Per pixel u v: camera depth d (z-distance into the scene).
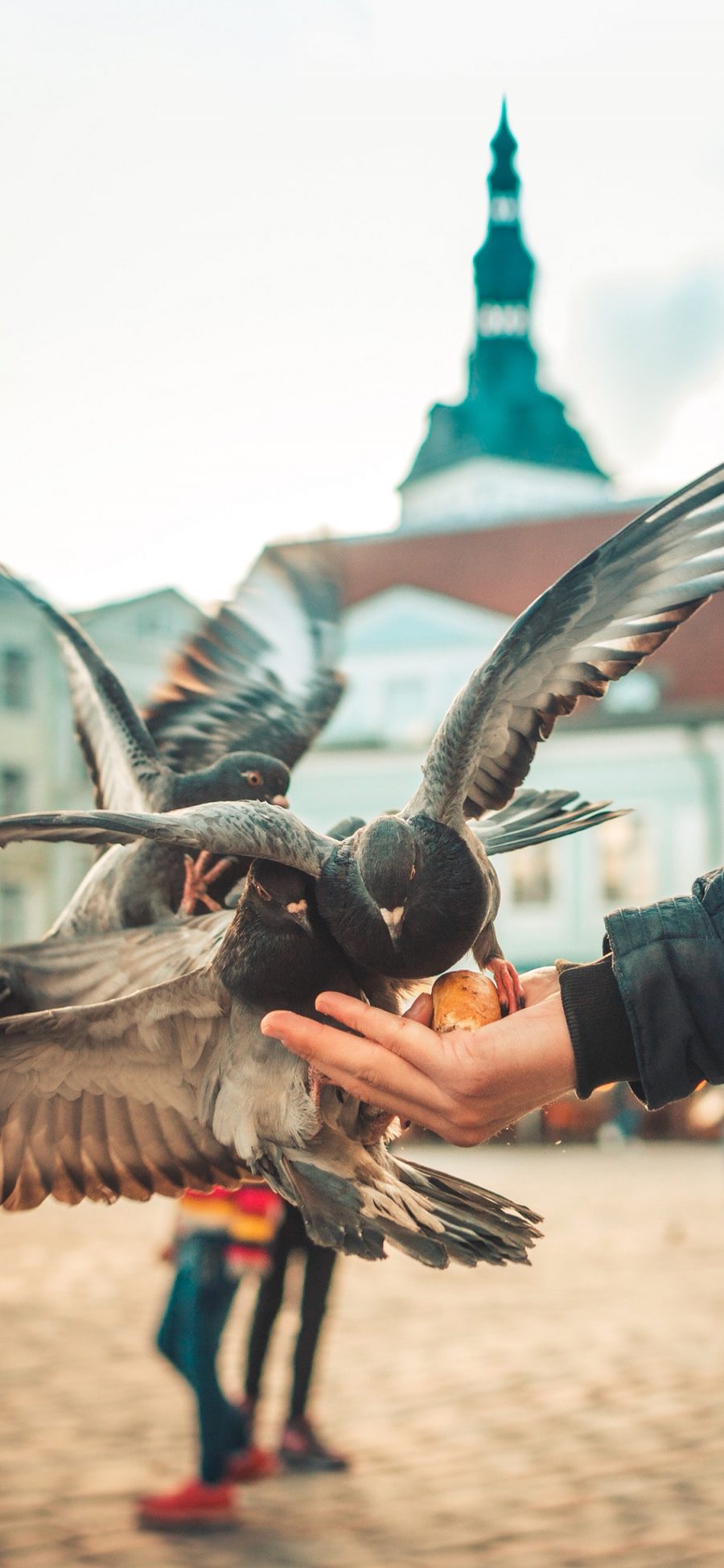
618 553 2.64
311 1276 5.67
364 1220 2.45
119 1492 5.37
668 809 31.48
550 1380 7.23
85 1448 5.95
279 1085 2.58
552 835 3.13
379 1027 2.35
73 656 3.86
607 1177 20.80
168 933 2.97
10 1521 5.02
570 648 2.70
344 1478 5.57
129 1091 2.70
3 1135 2.75
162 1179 2.73
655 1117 28.78
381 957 2.53
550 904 32.16
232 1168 2.70
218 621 4.20
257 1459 5.54
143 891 3.29
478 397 63.53
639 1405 6.65
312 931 2.56
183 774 3.70
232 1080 2.63
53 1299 9.77
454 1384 7.18
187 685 4.15
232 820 2.47
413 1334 8.54
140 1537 4.83
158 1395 6.90
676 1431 6.16
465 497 59.91
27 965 2.95
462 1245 2.42
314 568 4.24
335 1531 4.91
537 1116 28.25
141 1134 2.71
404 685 34.38
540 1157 25.67
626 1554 4.65
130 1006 2.65
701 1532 4.84
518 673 2.70
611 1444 5.99
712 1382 7.06
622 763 31.75
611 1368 7.45
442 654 34.19
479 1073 2.30
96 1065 2.70
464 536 37.03
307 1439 5.68
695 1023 2.25
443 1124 2.36
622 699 32.03
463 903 2.57
